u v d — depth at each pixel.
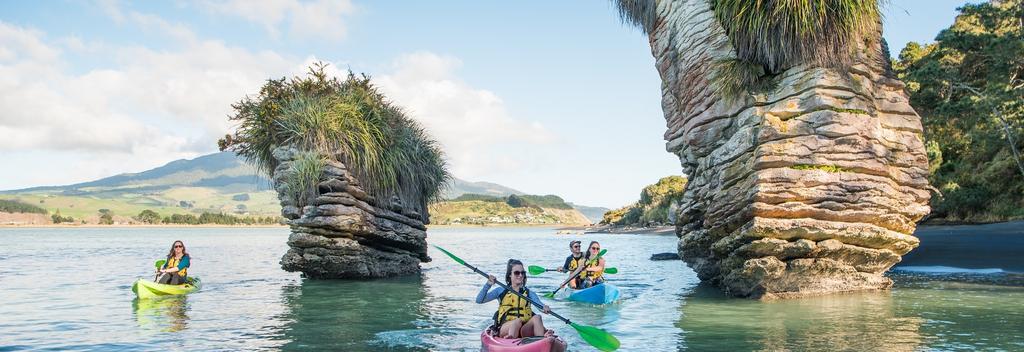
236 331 9.94
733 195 12.60
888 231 12.49
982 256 21.06
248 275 20.17
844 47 12.09
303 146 17.12
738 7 12.62
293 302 13.29
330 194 16.88
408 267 20.14
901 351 8.17
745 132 12.35
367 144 17.30
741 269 12.96
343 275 18.02
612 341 8.42
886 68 13.19
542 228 175.38
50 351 8.53
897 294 13.43
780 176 11.83
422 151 19.80
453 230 145.00
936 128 35.88
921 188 13.04
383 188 18.19
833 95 12.05
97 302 13.41
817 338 9.02
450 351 8.46
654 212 80.50
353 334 9.68
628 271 21.64
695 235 15.12
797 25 11.72
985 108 27.50
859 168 12.05
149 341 9.18
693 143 13.96
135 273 21.47
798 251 12.18
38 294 14.97
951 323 10.10
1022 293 13.60
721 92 13.01
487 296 9.34
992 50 26.16
